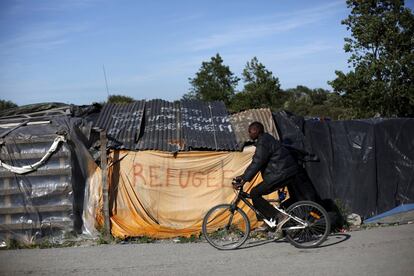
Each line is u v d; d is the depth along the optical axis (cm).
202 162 906
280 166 748
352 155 964
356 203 952
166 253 744
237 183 759
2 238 845
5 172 853
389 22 1556
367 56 1598
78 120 877
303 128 988
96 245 820
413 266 629
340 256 689
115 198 884
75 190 862
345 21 1628
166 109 1006
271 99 2566
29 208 851
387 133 962
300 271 622
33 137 857
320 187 963
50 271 661
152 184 896
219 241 808
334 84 1644
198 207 898
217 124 964
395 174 959
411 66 1558
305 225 747
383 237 796
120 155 894
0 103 2314
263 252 730
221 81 2625
